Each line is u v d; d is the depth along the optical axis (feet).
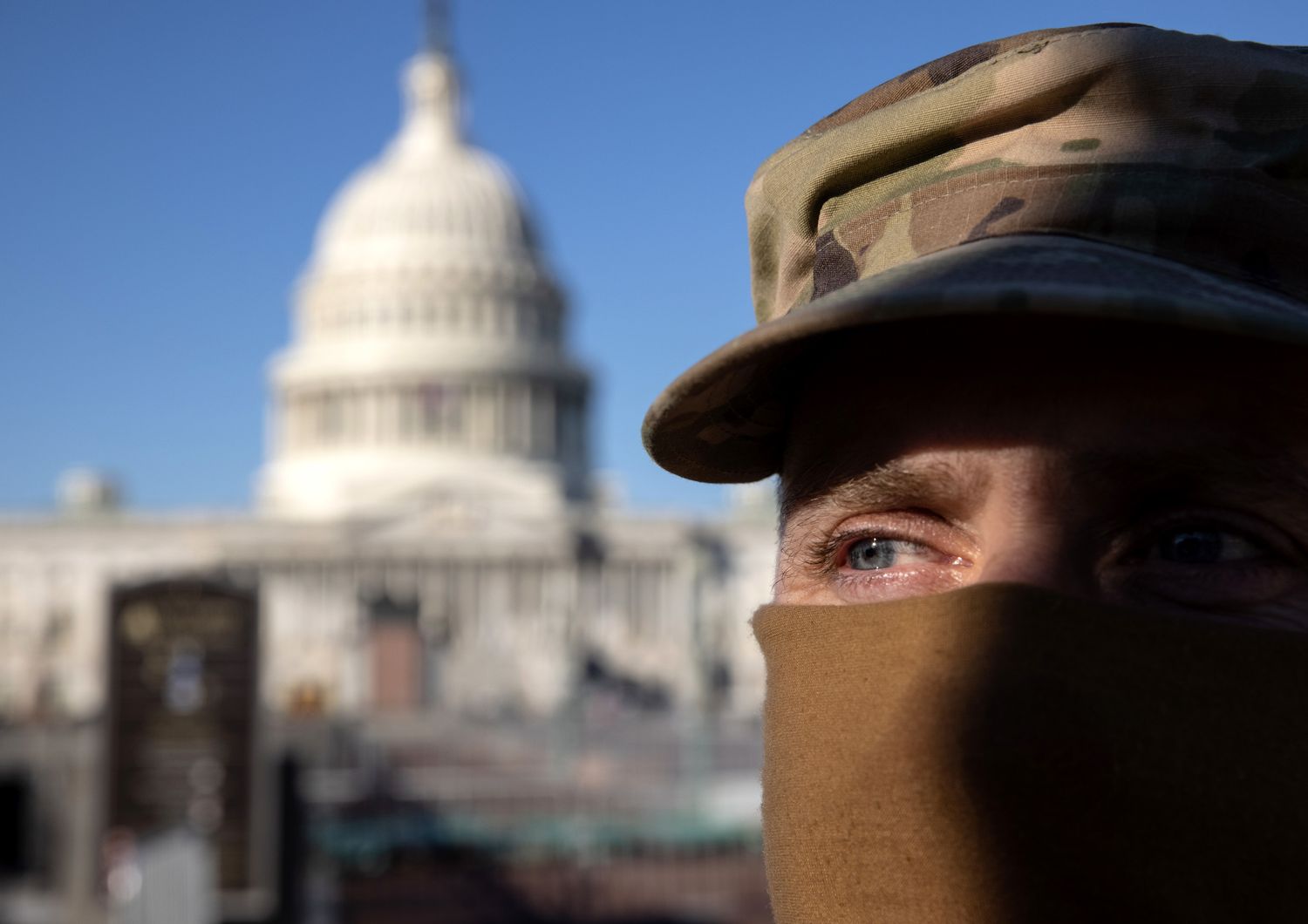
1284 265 6.04
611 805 174.60
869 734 5.90
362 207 490.08
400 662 396.16
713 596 436.76
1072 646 5.69
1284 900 5.42
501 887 140.87
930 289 5.41
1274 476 5.93
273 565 429.38
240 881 98.94
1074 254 5.86
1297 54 6.52
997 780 5.50
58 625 428.97
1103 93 6.31
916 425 6.42
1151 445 6.01
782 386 7.47
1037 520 6.11
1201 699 5.60
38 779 173.88
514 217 491.31
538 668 404.57
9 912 146.61
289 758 101.35
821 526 6.89
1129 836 5.45
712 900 135.03
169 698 100.22
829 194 7.29
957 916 5.54
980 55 6.91
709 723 230.07
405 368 456.86
